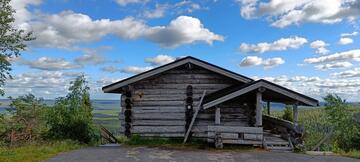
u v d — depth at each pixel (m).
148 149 17.89
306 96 18.64
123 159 14.65
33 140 20.11
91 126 21.38
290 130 18.97
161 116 21.08
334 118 34.06
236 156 15.80
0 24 29.23
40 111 22.25
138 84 21.27
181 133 20.94
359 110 34.00
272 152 17.23
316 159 15.36
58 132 20.61
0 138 21.05
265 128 24.42
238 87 19.55
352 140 27.36
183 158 15.12
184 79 21.27
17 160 13.83
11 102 22.34
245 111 20.95
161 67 20.58
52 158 14.59
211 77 21.30
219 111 18.89
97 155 15.61
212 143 19.05
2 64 29.31
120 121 21.12
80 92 21.47
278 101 23.41
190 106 21.06
